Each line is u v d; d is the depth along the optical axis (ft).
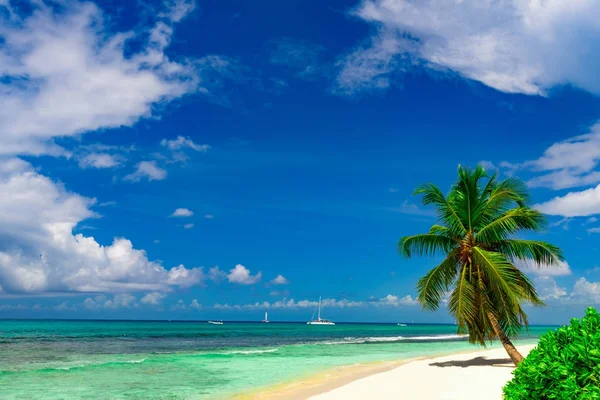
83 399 52.65
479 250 66.08
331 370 80.89
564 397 17.29
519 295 63.21
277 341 191.21
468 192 68.74
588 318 18.99
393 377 62.59
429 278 69.51
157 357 103.60
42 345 139.85
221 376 71.82
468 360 86.07
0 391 57.41
